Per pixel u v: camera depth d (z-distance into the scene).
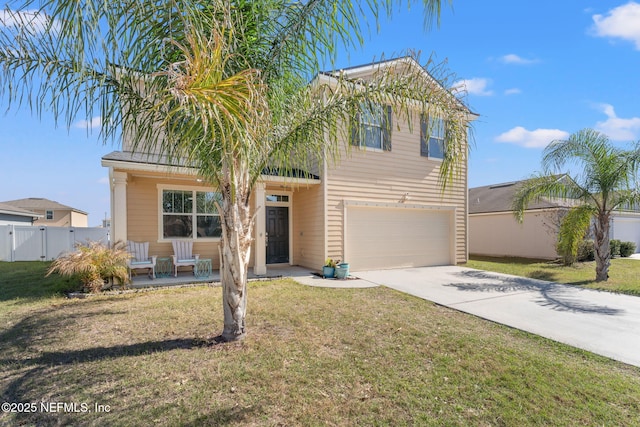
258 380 3.12
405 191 10.91
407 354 3.77
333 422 2.50
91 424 2.45
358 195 10.09
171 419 2.51
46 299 6.21
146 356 3.63
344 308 5.73
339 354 3.75
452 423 2.49
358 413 2.62
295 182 9.32
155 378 3.14
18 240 13.52
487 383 3.12
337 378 3.18
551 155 8.87
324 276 8.92
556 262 12.83
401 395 2.89
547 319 5.19
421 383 3.10
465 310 5.69
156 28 2.73
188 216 9.58
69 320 4.91
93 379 3.12
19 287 7.30
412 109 4.19
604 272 8.63
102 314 5.22
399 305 6.01
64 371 3.27
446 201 11.77
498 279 8.82
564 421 2.54
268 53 3.76
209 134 2.77
